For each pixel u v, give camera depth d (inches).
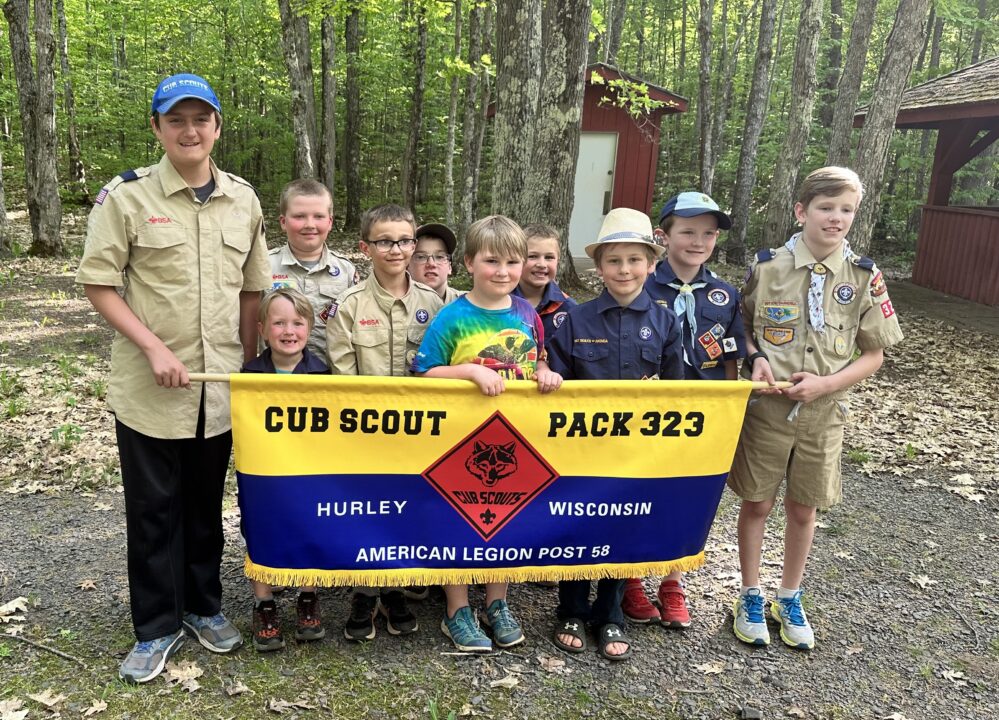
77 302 384.2
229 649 115.6
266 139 943.0
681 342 121.7
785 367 119.5
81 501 173.0
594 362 119.8
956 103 489.1
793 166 498.9
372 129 994.7
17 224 665.6
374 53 864.9
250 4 869.8
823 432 118.8
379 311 120.3
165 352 100.7
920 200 836.6
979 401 280.4
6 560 145.1
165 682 108.7
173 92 96.0
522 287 134.1
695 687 113.7
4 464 191.0
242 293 116.2
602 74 571.5
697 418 115.0
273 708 103.4
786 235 508.7
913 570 156.0
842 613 137.7
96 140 1000.9
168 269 102.8
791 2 1076.5
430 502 112.9
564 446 113.8
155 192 102.1
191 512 113.7
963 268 518.6
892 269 678.5
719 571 151.3
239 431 105.9
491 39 562.3
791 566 126.9
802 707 110.4
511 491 114.3
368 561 112.7
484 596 137.3
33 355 286.7
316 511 110.0
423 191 1014.4
